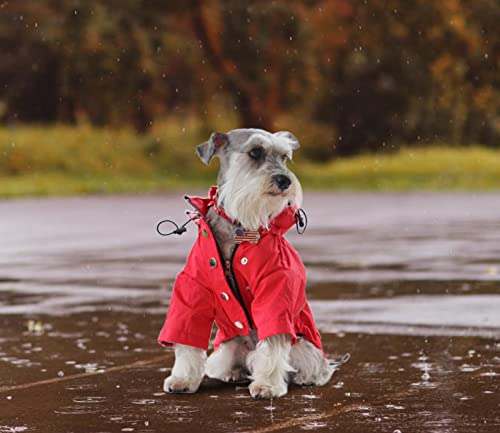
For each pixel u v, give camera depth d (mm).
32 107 53406
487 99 51562
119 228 20188
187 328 6059
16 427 5234
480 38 48969
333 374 6598
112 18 44844
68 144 45344
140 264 13797
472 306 9562
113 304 10125
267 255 5961
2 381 6473
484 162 46438
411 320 8805
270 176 5969
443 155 48344
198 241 6191
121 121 47844
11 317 9289
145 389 6207
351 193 34531
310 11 47688
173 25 46531
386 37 49812
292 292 5961
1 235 18625
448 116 54281
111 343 7926
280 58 46906
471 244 16156
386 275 12164
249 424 5246
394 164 46688
